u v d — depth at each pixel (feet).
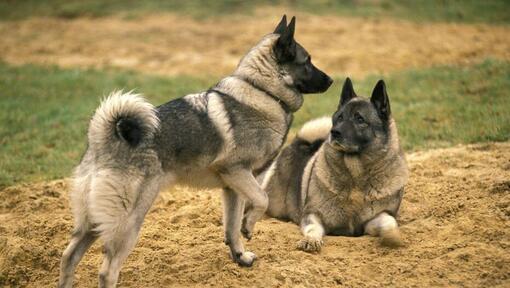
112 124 25.93
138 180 25.96
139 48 98.32
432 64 79.61
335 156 32.86
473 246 30.04
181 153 27.40
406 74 73.77
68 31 111.55
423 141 50.49
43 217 37.58
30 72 83.66
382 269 29.07
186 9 121.39
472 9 114.01
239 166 28.99
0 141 56.34
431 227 32.94
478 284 27.27
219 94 29.43
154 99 69.15
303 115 61.16
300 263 29.91
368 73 78.38
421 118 56.34
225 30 106.63
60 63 91.09
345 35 99.91
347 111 33.22
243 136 28.91
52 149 54.24
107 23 116.47
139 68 87.56
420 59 83.66
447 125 53.36
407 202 37.47
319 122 39.19
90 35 107.76
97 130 26.18
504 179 37.11
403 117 57.21
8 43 104.12
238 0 124.47
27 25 117.08
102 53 96.43
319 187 33.86
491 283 27.30
